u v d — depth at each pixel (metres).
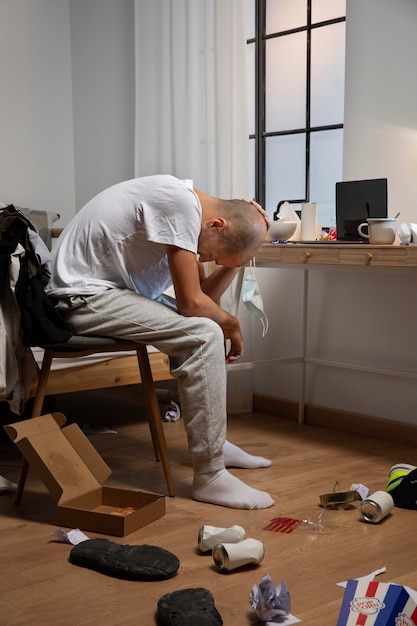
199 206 2.24
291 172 3.48
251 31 3.56
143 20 3.67
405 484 2.24
